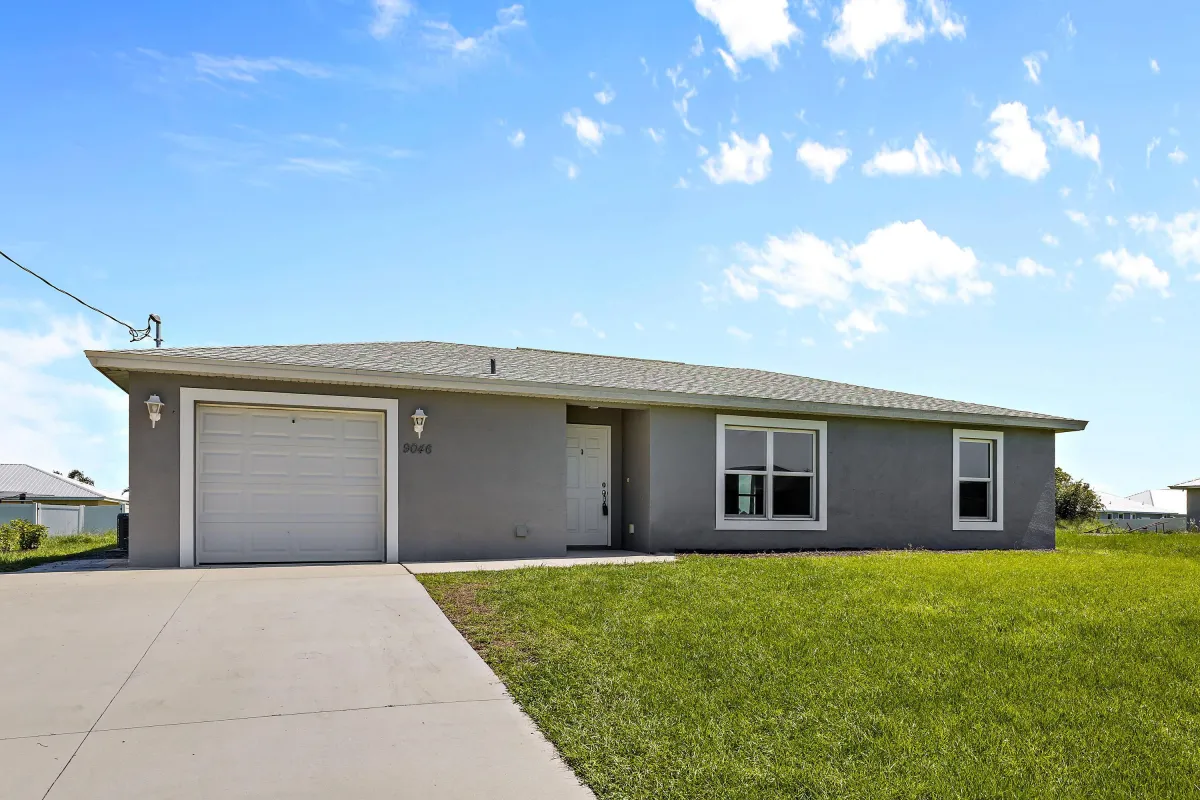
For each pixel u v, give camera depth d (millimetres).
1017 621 7160
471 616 7031
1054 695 5207
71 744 4309
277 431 10555
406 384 10766
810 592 8289
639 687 5254
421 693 5223
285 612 7078
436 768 4148
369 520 10906
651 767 4125
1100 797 3797
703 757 4227
